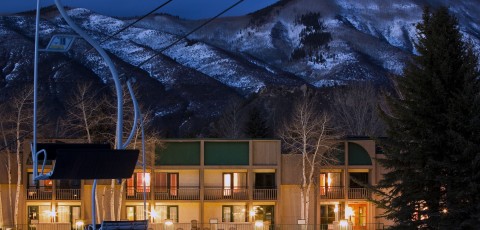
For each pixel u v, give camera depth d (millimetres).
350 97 103062
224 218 58094
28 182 55344
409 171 37781
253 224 53656
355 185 58031
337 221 54344
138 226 21250
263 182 58406
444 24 38031
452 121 36469
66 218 56219
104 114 57531
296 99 130250
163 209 57562
